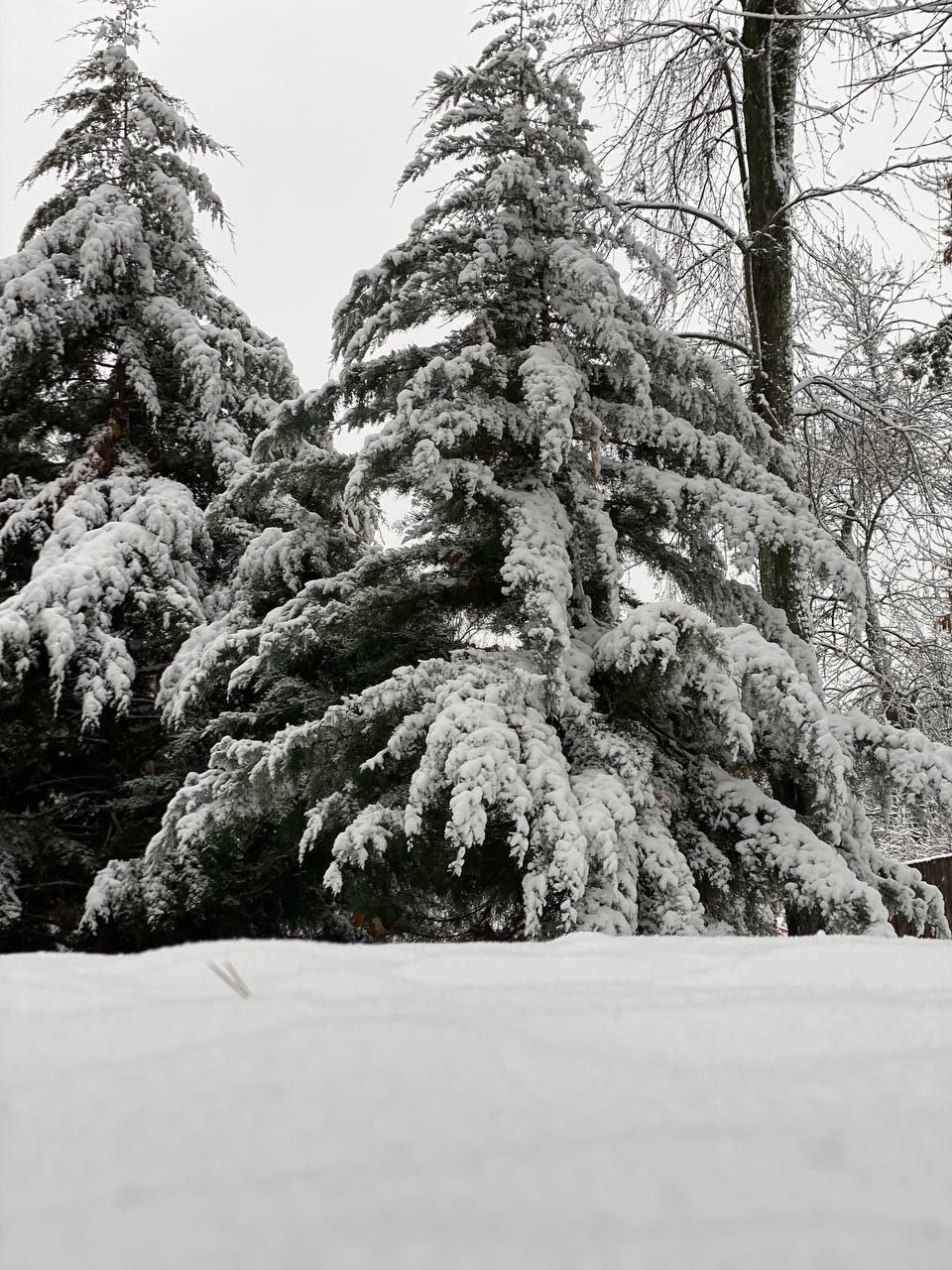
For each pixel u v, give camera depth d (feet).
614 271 22.94
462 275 20.26
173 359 29.04
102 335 29.12
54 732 24.29
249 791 17.40
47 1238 1.82
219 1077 2.77
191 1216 1.92
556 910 15.12
